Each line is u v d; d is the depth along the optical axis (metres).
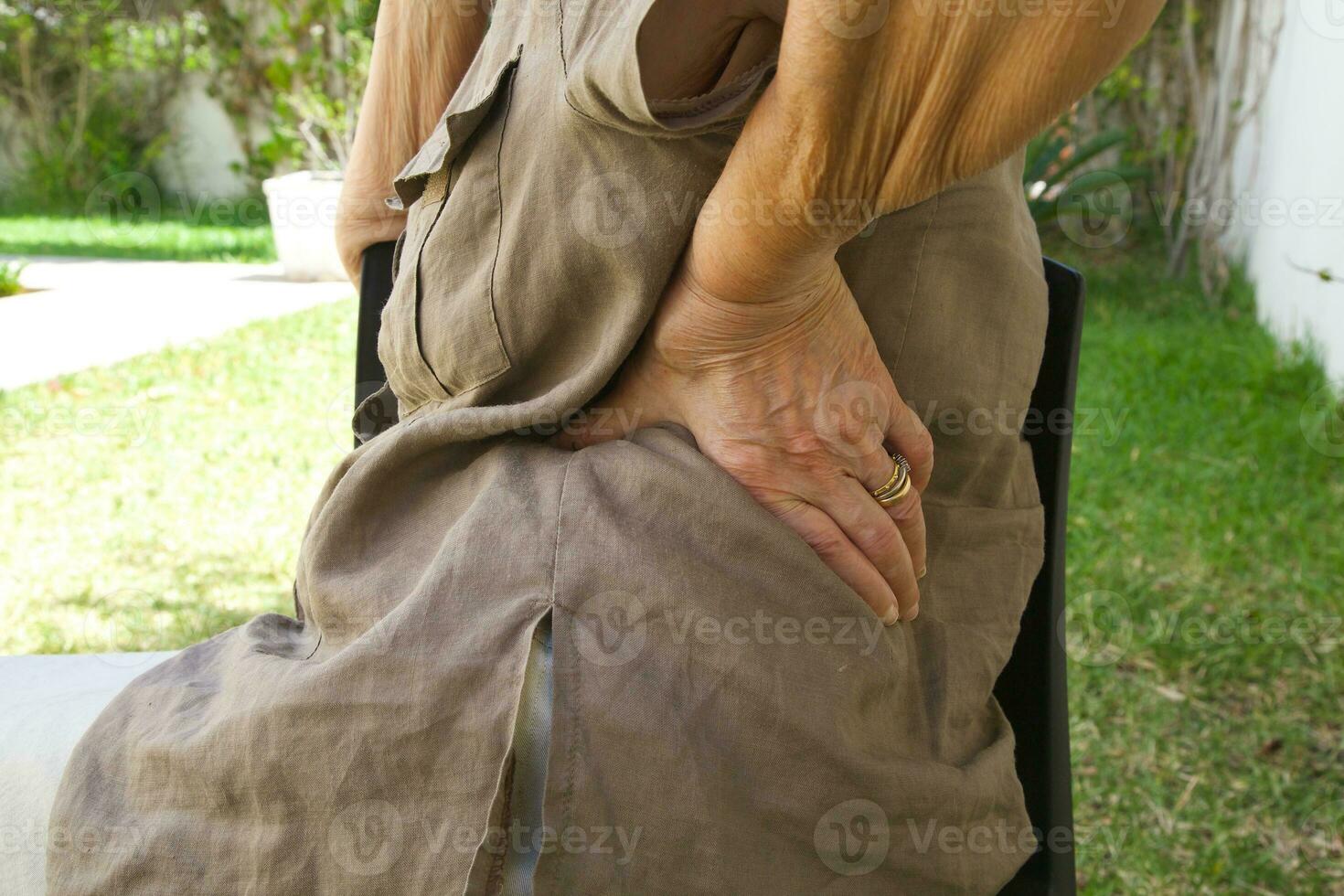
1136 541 2.78
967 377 0.80
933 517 0.83
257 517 3.07
